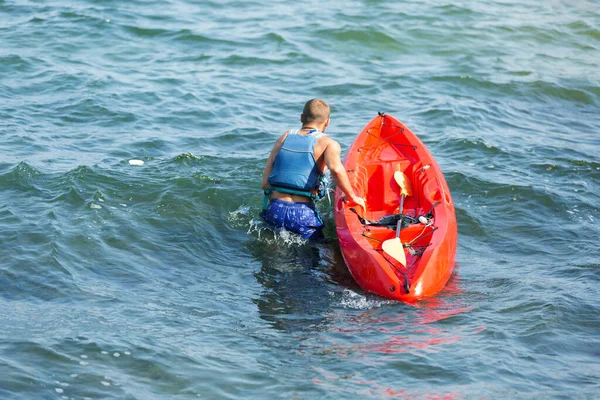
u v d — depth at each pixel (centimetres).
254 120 2750
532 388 1259
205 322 1484
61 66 3156
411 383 1273
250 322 1501
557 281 1702
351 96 3064
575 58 3734
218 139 2555
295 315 1540
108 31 3634
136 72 3169
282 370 1312
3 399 1151
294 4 4278
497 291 1655
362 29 3856
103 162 2256
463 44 3806
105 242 1789
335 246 1897
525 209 2122
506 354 1370
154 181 2141
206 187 2139
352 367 1322
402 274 1655
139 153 2370
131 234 1848
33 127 2525
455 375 1295
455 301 1606
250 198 2122
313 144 1847
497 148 2556
